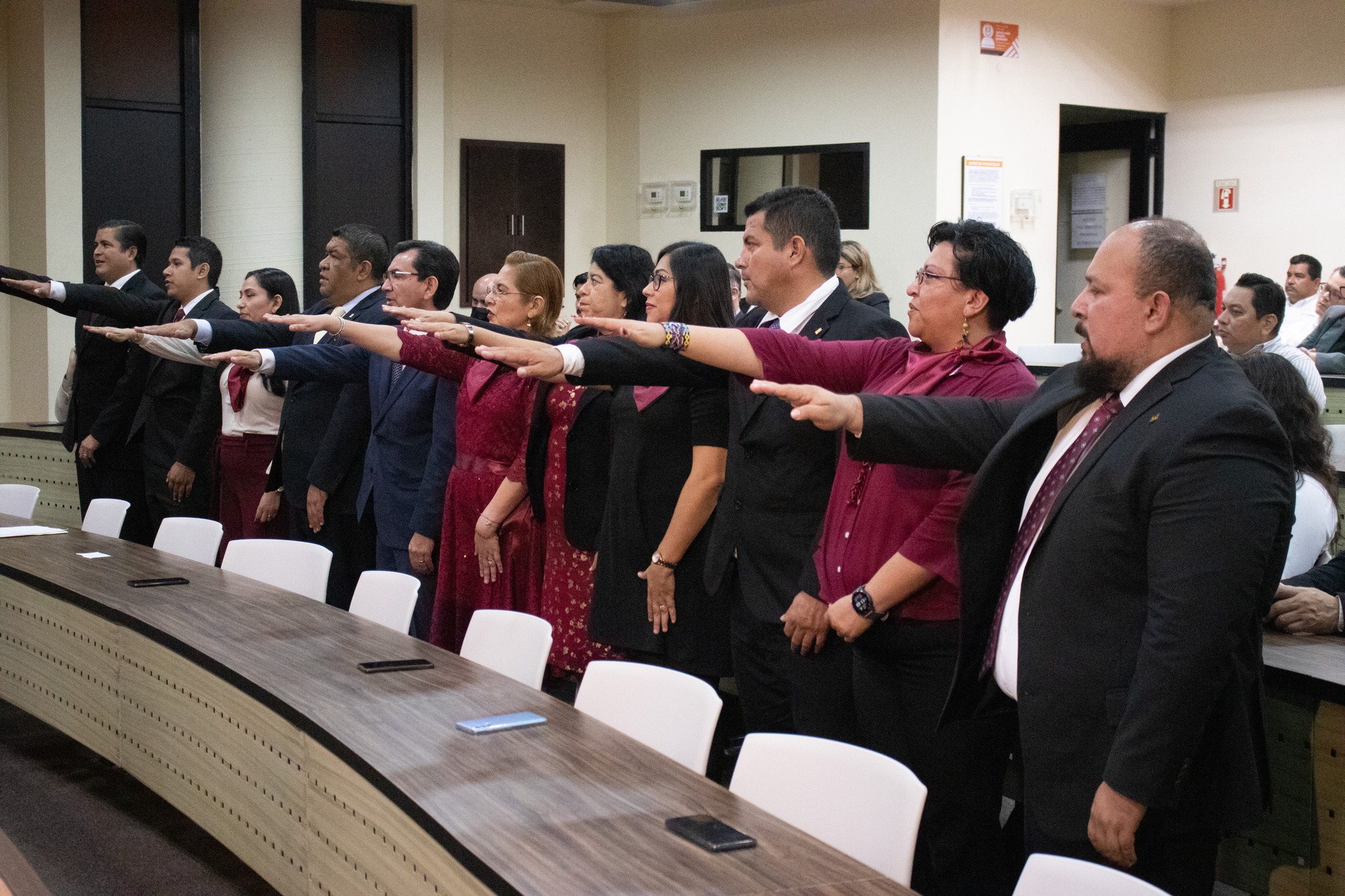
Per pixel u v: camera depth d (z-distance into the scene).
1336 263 8.72
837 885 1.67
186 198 8.10
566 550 3.68
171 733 3.08
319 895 2.39
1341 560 2.79
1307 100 8.75
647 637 3.30
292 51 8.31
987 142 8.30
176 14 8.05
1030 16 8.44
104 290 5.24
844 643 2.73
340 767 2.28
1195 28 9.20
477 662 2.95
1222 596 1.84
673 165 9.22
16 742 4.34
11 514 5.27
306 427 4.68
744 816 1.92
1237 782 2.01
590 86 9.59
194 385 5.45
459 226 9.26
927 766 2.54
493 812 1.92
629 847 1.79
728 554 2.99
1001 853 2.57
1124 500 1.96
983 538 2.19
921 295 2.54
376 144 8.71
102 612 3.37
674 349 2.56
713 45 8.95
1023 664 2.05
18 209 8.11
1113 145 9.53
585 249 9.70
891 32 8.16
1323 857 2.36
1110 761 1.91
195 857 3.36
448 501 3.97
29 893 1.72
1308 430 2.84
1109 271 2.01
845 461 2.67
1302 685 2.33
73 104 7.83
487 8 9.22
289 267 8.40
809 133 8.55
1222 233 9.20
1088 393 2.08
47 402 8.11
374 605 3.54
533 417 3.68
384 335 3.72
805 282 2.92
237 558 4.11
